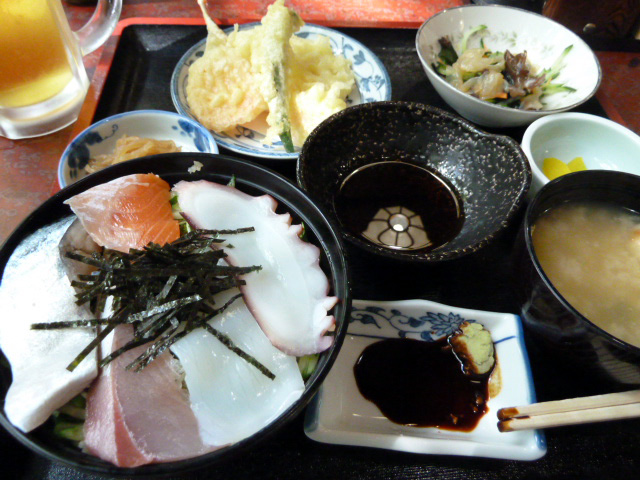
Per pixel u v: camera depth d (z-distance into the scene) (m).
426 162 0.33
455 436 0.24
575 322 0.22
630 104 0.43
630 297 0.26
